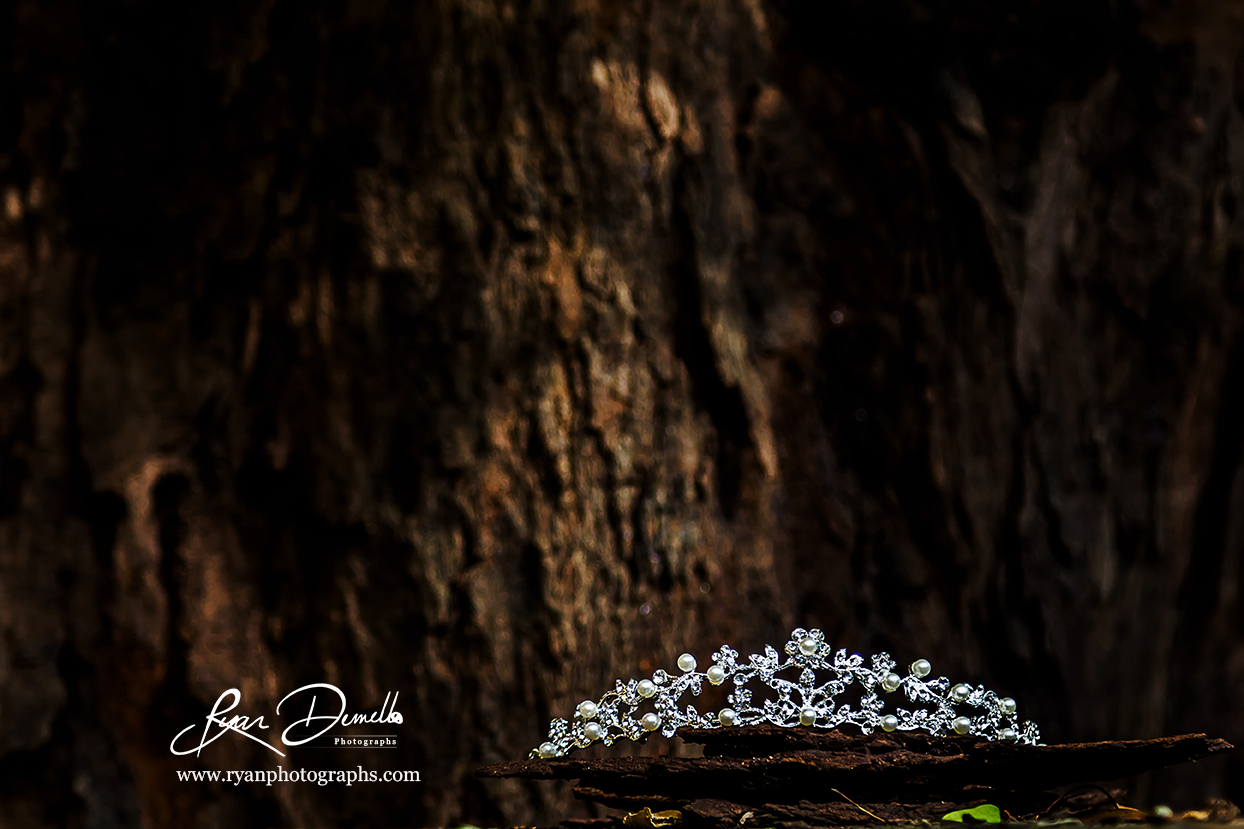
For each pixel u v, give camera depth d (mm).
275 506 1449
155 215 1444
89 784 1411
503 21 1460
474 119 1455
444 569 1439
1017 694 1589
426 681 1438
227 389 1447
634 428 1492
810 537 1585
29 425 1419
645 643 1496
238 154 1445
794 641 1277
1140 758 1228
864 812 1237
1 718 1398
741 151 1576
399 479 1443
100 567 1427
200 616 1432
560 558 1462
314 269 1445
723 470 1541
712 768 1244
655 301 1514
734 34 1573
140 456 1433
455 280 1446
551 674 1456
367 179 1441
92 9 1435
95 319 1435
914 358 1584
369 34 1442
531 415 1461
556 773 1256
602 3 1496
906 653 1570
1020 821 1237
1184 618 1849
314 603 1440
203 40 1439
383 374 1441
